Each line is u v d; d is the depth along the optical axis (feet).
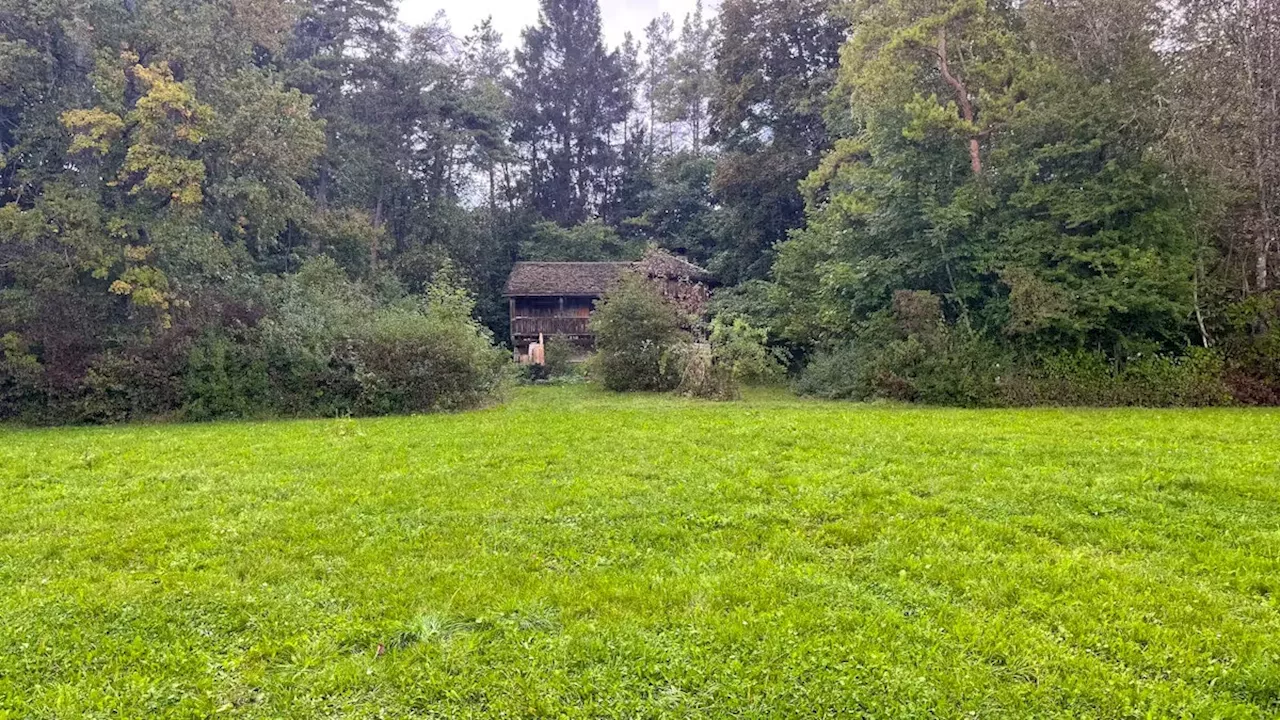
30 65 58.39
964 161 60.64
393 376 57.11
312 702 11.55
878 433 35.88
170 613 14.69
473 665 12.50
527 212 136.87
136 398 54.24
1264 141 55.31
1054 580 15.52
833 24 102.01
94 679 12.25
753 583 15.66
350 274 95.55
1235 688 11.49
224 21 72.28
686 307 79.36
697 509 21.66
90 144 55.62
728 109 107.45
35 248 56.70
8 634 13.80
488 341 64.44
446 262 102.01
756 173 104.88
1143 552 17.51
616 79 155.63
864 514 20.85
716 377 63.10
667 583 15.76
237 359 56.08
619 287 77.77
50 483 27.68
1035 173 57.16
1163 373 51.11
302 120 69.87
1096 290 52.47
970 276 59.47
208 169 65.00
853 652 12.57
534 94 149.18
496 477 26.73
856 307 64.08
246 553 18.37
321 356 56.90
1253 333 54.49
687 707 11.22
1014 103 60.80
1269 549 17.47
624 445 33.53
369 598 15.26
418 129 117.60
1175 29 58.29
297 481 26.86
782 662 12.35
